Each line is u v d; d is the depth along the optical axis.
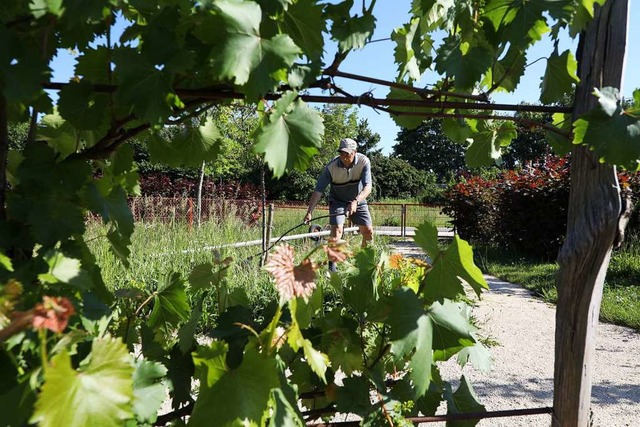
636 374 4.27
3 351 0.88
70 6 0.93
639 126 1.35
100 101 1.17
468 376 4.13
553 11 1.25
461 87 1.39
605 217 1.56
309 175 30.08
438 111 1.67
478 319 5.92
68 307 0.70
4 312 0.80
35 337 0.83
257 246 8.40
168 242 7.39
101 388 0.75
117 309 1.47
